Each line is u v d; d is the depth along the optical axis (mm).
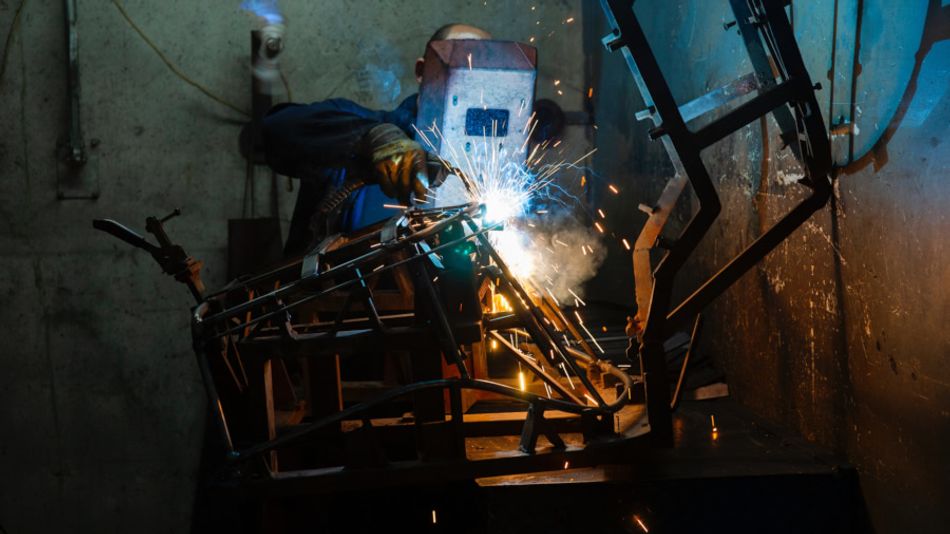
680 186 2234
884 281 1733
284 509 1907
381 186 2236
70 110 4059
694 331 1970
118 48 4070
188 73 4105
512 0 4191
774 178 2258
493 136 2447
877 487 1804
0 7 4031
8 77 4059
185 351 4215
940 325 1548
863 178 1792
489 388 1791
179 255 1879
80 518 4281
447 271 1804
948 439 1544
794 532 1877
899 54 1617
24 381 4207
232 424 1905
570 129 4223
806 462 1941
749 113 1684
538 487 1807
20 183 4113
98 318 4191
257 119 4043
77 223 4141
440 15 4180
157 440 4254
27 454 4238
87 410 4234
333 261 1884
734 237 2592
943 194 1505
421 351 1799
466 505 2090
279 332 1940
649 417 1834
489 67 2354
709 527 1853
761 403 2418
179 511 4277
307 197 3189
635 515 1831
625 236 3881
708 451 2039
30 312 4176
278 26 4109
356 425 2090
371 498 2320
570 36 4223
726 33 2557
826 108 1934
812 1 1981
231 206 4164
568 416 1944
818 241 2029
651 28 3461
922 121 1555
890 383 1733
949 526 1556
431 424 1811
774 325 2316
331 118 2854
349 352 1798
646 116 1794
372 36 4168
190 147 4133
